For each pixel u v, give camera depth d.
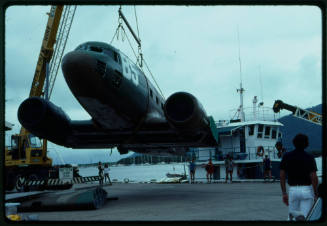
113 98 9.11
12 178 18.88
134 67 10.63
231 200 10.49
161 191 15.26
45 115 9.95
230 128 22.92
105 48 9.02
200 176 24.02
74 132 11.39
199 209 8.47
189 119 9.17
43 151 19.64
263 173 21.38
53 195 9.60
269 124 22.81
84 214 8.11
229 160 20.55
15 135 19.64
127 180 28.77
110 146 12.97
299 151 4.97
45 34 23.22
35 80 23.45
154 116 11.47
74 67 7.87
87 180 12.36
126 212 8.19
